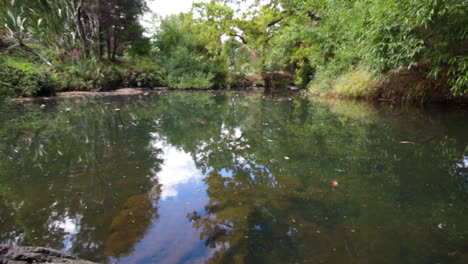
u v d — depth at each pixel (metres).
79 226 1.00
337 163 1.80
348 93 6.99
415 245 0.90
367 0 3.96
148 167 1.72
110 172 1.62
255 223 1.05
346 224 1.04
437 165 1.69
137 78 11.29
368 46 3.88
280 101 6.94
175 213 1.12
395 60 3.56
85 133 2.74
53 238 0.91
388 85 5.72
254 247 0.89
